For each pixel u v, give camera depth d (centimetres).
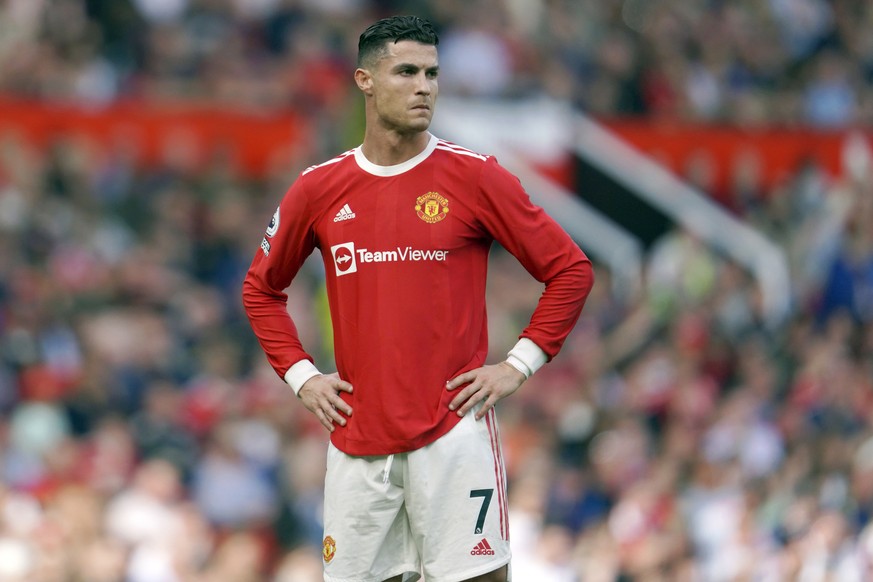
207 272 4716
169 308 4434
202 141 5016
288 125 5100
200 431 3791
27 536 2961
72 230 4600
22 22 5281
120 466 3450
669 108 6016
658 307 5000
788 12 6631
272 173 5038
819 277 5181
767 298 5219
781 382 4556
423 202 1477
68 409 3853
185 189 4900
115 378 4019
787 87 6431
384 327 1467
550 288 1505
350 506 1494
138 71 5334
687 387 4403
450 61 5712
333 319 1512
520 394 4259
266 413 3847
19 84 5084
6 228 4503
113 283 4447
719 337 4794
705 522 3738
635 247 5409
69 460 3450
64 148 4825
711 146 5597
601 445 4038
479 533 1470
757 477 3966
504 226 1483
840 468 4003
